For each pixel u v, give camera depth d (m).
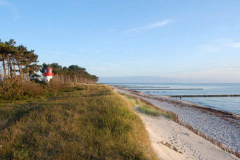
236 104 40.72
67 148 5.18
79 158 4.75
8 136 5.98
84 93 20.72
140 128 7.92
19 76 18.70
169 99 46.12
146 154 5.39
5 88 15.98
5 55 26.05
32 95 17.62
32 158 4.70
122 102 13.16
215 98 56.00
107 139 5.95
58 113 8.41
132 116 9.23
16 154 4.88
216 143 10.94
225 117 22.30
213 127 16.83
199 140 10.91
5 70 25.36
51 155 4.84
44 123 7.08
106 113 8.57
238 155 9.29
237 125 18.06
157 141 8.37
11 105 12.81
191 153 8.46
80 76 72.38
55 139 5.73
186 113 24.05
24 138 5.89
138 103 23.14
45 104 11.31
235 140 13.09
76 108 9.35
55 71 50.41
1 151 5.03
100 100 11.83
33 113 8.49
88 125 7.01
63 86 30.23
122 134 6.36
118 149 5.35
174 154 7.50
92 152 5.07
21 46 30.02
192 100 49.59
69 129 6.54
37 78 35.00
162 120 15.23
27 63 30.75
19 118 8.22
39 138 5.80
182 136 11.07
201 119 20.38
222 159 8.43
